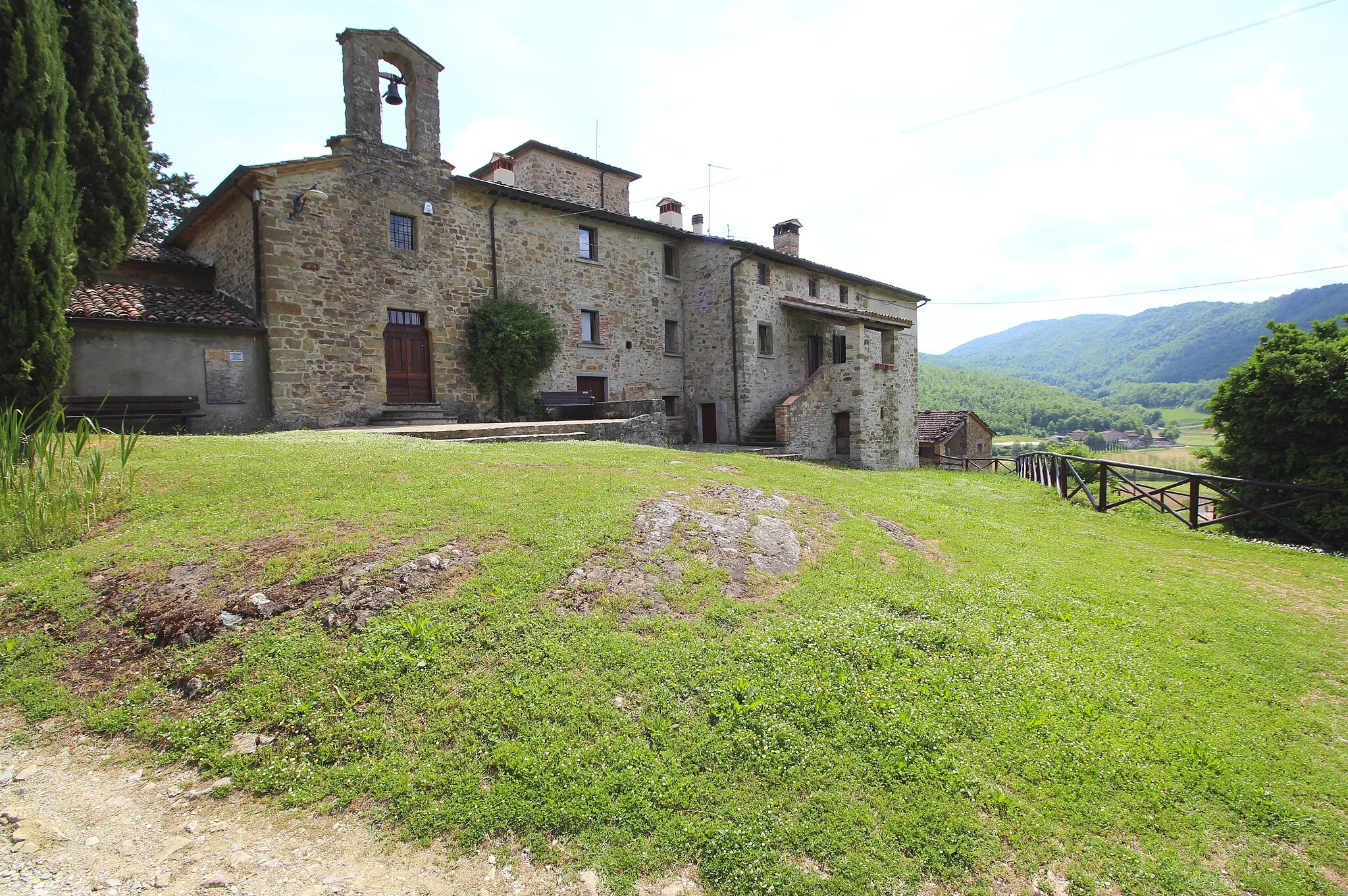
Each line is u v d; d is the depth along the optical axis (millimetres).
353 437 10258
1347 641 5301
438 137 14938
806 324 22859
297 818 3055
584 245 18375
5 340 7262
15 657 4102
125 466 6516
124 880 2689
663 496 6609
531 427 12656
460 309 15367
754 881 2764
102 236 10414
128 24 11219
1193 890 2812
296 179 12719
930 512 8578
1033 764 3490
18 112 7340
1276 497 10938
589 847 2914
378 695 3699
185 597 4402
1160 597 6133
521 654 4020
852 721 3703
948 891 2785
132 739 3543
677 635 4340
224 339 12117
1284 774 3539
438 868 2816
